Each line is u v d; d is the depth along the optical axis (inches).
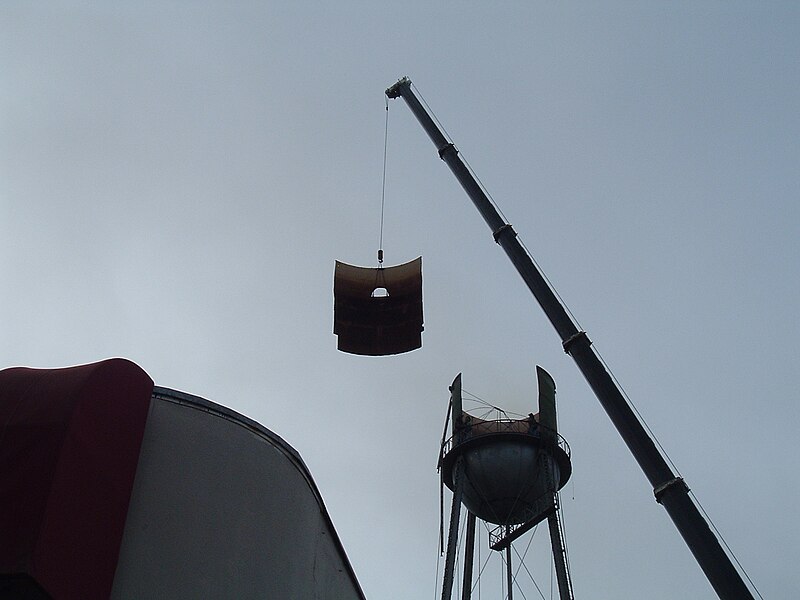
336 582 1038.4
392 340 1337.4
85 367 806.5
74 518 714.8
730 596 908.6
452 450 1460.4
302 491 943.0
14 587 683.4
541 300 1242.6
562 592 1294.3
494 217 1384.1
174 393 878.4
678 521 967.0
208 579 795.4
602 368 1123.3
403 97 1729.8
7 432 728.3
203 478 844.0
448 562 1359.5
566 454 1451.8
